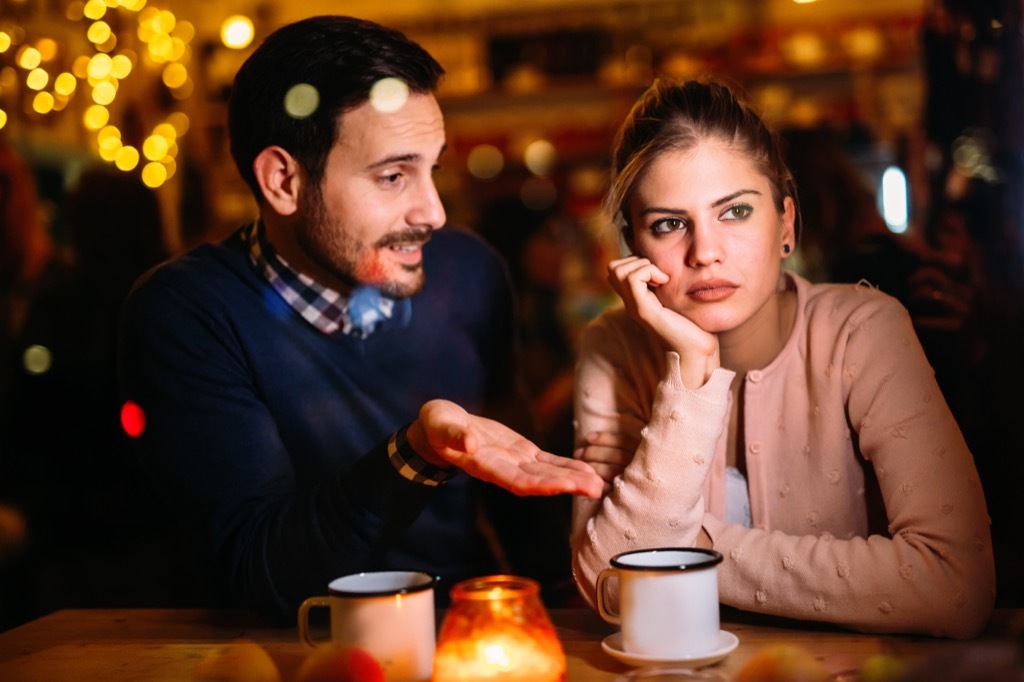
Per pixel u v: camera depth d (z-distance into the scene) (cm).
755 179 119
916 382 121
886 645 107
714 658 96
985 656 75
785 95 414
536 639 88
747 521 130
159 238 263
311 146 130
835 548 113
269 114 131
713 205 118
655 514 115
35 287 265
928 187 185
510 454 104
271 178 133
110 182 253
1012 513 158
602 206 135
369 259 133
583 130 455
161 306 136
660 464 115
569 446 273
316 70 128
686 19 444
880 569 110
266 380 138
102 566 244
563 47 454
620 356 137
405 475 113
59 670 109
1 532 239
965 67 178
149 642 118
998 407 160
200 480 132
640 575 97
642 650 97
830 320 128
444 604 147
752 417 129
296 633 120
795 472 127
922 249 178
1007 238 170
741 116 121
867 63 407
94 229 251
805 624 115
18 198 289
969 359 162
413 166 131
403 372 149
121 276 254
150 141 418
